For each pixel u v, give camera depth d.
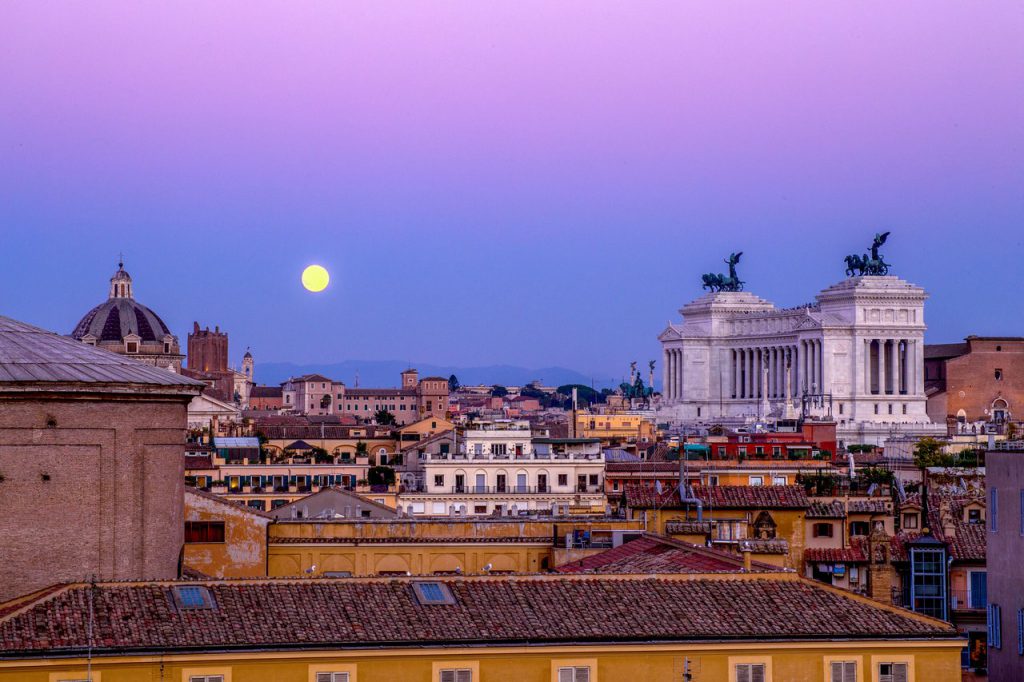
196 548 172.00
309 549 174.75
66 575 152.12
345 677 118.75
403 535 179.88
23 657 113.12
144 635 116.88
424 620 122.62
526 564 178.62
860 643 126.12
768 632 125.19
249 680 117.25
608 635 123.06
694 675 123.81
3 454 150.00
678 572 133.75
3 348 157.88
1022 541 168.62
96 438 153.38
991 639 175.38
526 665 121.81
